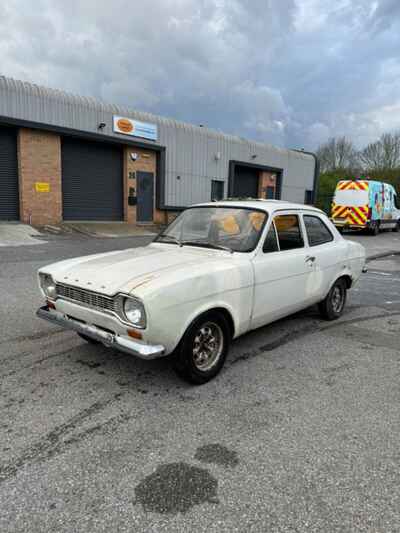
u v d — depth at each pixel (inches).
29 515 77.4
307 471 91.7
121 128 674.8
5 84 534.6
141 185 737.6
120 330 118.2
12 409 116.3
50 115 583.5
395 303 259.3
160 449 99.0
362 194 748.6
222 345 139.9
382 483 88.0
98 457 95.3
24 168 574.6
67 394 125.8
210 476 89.5
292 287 168.6
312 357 162.4
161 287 113.8
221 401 123.8
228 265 138.9
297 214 178.2
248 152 939.3
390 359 162.1
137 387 131.5
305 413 117.9
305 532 74.2
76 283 128.3
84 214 674.2
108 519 76.7
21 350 160.2
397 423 113.4
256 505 80.9
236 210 166.7
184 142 792.3
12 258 358.0
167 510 79.3
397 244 645.9
